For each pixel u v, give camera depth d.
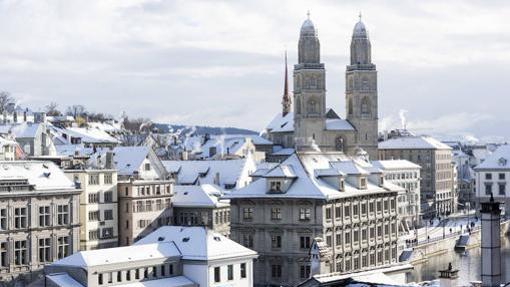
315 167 187.12
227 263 158.12
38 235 180.38
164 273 154.12
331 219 178.50
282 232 178.62
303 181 180.00
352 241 186.12
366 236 191.88
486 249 62.84
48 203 183.88
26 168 186.50
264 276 180.50
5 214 173.88
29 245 178.50
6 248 173.12
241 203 183.12
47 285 142.38
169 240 160.75
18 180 177.88
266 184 180.88
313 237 175.38
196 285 155.38
